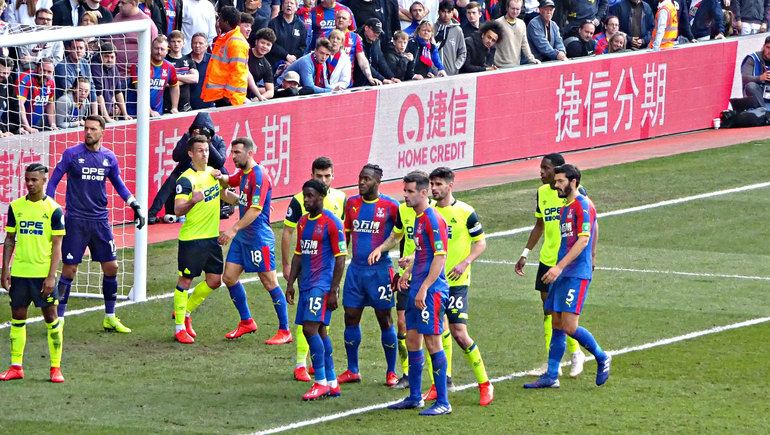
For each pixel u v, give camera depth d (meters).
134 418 37.31
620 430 36.41
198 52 67.94
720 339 46.03
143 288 51.31
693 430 36.44
